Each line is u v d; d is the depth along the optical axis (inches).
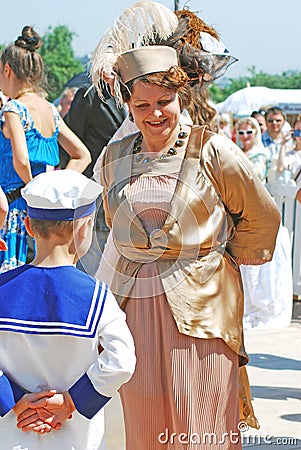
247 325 320.2
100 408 109.4
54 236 112.0
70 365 109.8
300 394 229.3
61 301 109.3
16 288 110.3
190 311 134.1
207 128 139.9
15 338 108.7
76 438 111.0
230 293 138.0
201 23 152.5
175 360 134.3
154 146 137.7
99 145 259.3
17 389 109.4
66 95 386.6
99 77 139.0
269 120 423.8
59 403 108.6
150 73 132.6
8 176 194.7
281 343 294.4
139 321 136.4
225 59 150.3
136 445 139.4
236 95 576.4
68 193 111.6
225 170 135.0
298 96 655.1
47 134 203.3
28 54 199.2
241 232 141.1
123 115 257.8
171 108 134.5
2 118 195.2
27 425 108.8
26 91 200.7
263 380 243.3
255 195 136.3
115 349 108.7
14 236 193.9
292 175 370.6
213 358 135.0
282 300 324.2
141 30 140.6
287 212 371.2
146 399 136.7
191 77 149.0
